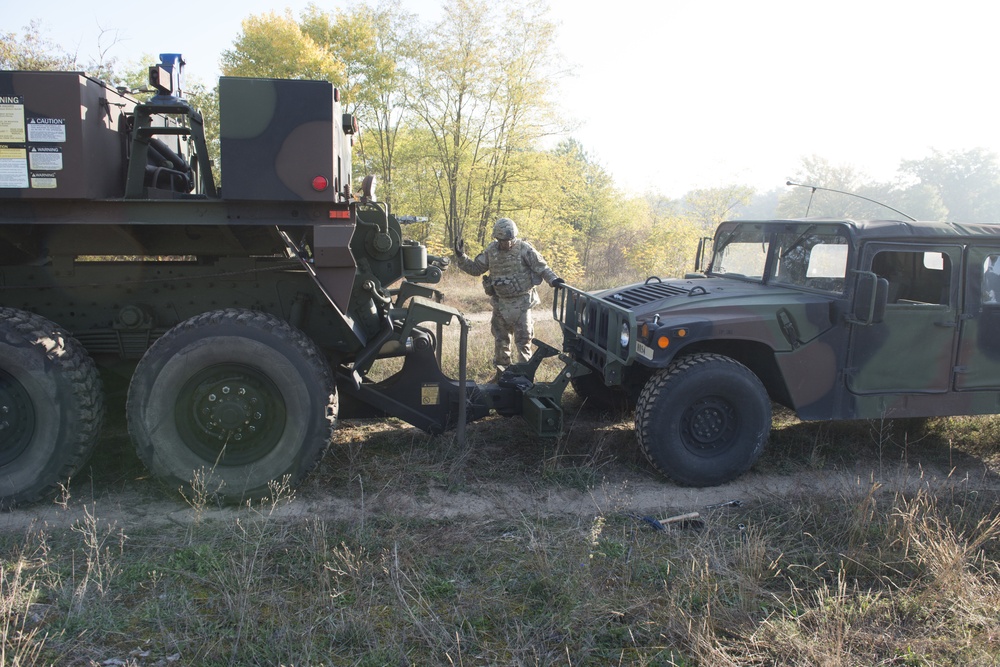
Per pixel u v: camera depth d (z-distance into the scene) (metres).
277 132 3.68
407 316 4.59
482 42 19.19
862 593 3.20
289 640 2.66
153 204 3.71
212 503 3.92
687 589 3.11
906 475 4.50
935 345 4.59
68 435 3.72
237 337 3.80
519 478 4.50
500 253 6.39
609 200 26.52
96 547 3.19
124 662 2.54
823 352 4.49
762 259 5.35
